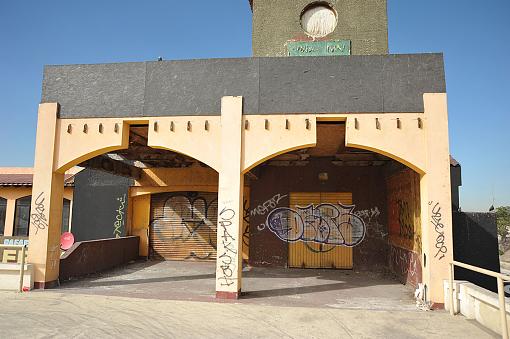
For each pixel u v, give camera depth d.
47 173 9.17
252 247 13.67
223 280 8.29
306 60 8.71
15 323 6.43
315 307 7.70
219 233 8.37
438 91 8.34
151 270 12.59
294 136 8.51
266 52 12.19
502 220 37.09
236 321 6.72
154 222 15.27
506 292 8.88
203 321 6.70
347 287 10.07
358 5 12.06
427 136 8.18
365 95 8.48
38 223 9.11
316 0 12.15
